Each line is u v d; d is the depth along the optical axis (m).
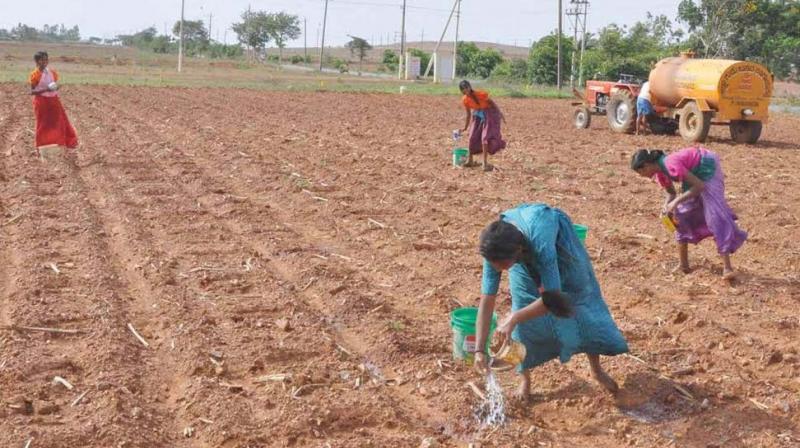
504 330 4.83
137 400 5.57
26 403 5.47
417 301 7.73
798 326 7.12
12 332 6.63
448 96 39.88
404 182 13.49
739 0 53.28
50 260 8.62
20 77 40.72
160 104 28.08
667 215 8.41
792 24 54.47
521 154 17.50
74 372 6.01
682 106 21.86
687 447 5.09
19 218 10.27
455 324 5.77
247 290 7.89
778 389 5.82
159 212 10.86
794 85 54.97
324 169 14.30
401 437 5.16
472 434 5.25
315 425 5.31
